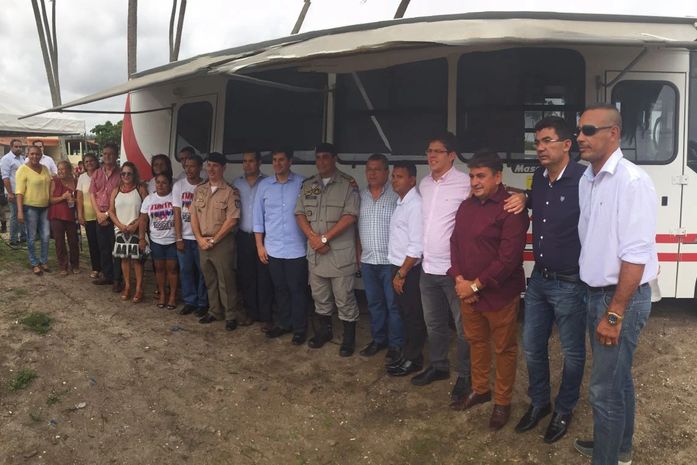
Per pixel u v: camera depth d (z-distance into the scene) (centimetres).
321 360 438
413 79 475
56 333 467
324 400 380
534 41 309
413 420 354
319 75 505
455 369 418
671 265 466
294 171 521
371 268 424
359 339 480
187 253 522
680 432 329
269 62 346
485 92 462
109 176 590
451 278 355
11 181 798
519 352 439
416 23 400
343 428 349
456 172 360
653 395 369
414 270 388
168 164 548
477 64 461
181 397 381
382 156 410
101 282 614
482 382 354
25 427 339
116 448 327
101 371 409
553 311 318
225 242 484
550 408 345
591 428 333
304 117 517
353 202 429
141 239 549
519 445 323
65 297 562
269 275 487
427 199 364
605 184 259
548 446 320
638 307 258
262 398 382
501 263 309
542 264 301
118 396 379
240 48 489
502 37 310
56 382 389
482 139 465
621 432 267
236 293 500
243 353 451
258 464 316
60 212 630
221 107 563
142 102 643
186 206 516
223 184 486
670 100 457
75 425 345
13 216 807
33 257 632
